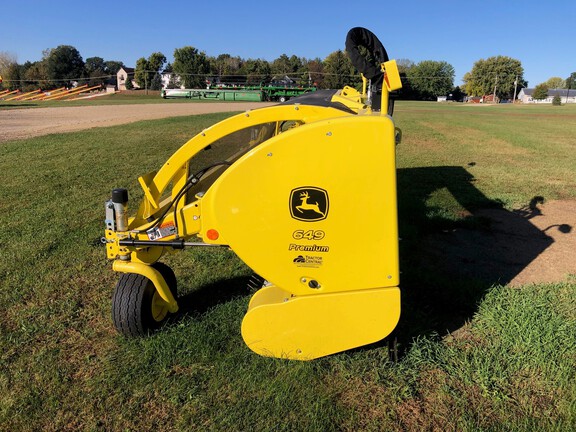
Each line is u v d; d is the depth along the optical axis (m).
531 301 3.80
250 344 2.95
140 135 15.13
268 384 2.81
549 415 2.58
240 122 3.05
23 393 2.79
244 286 4.19
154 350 3.16
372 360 3.04
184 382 2.86
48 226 5.81
